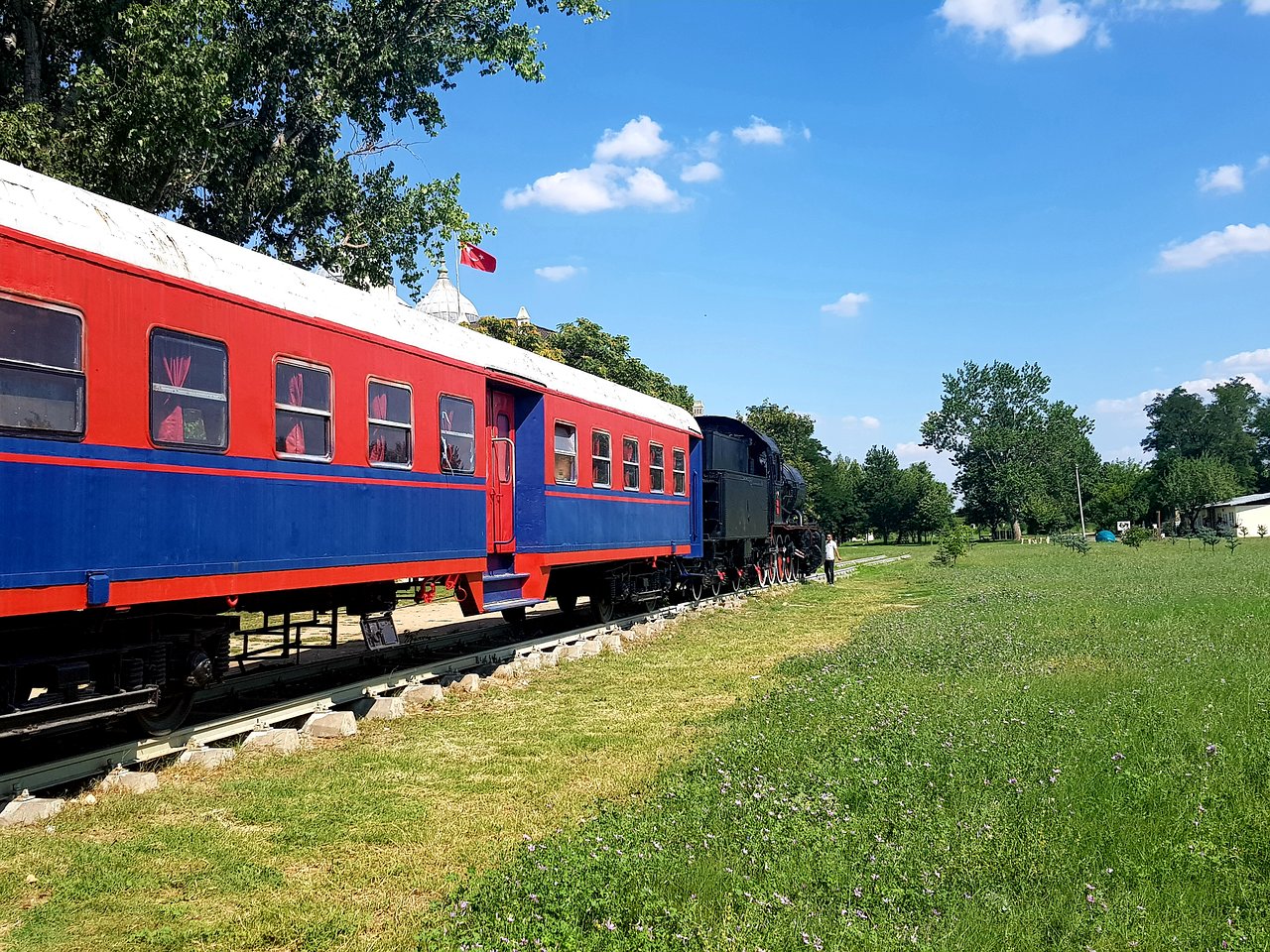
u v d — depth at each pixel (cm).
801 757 706
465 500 1096
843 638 1538
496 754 789
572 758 776
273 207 1800
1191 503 7175
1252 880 471
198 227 1752
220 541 745
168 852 559
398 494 970
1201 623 1435
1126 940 400
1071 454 9200
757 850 507
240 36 1697
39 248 615
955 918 421
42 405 611
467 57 1886
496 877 495
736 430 2450
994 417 8712
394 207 1888
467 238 1927
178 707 808
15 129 1275
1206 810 555
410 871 538
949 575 3030
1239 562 3102
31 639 674
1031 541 7456
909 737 733
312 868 545
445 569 1051
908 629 1488
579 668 1210
